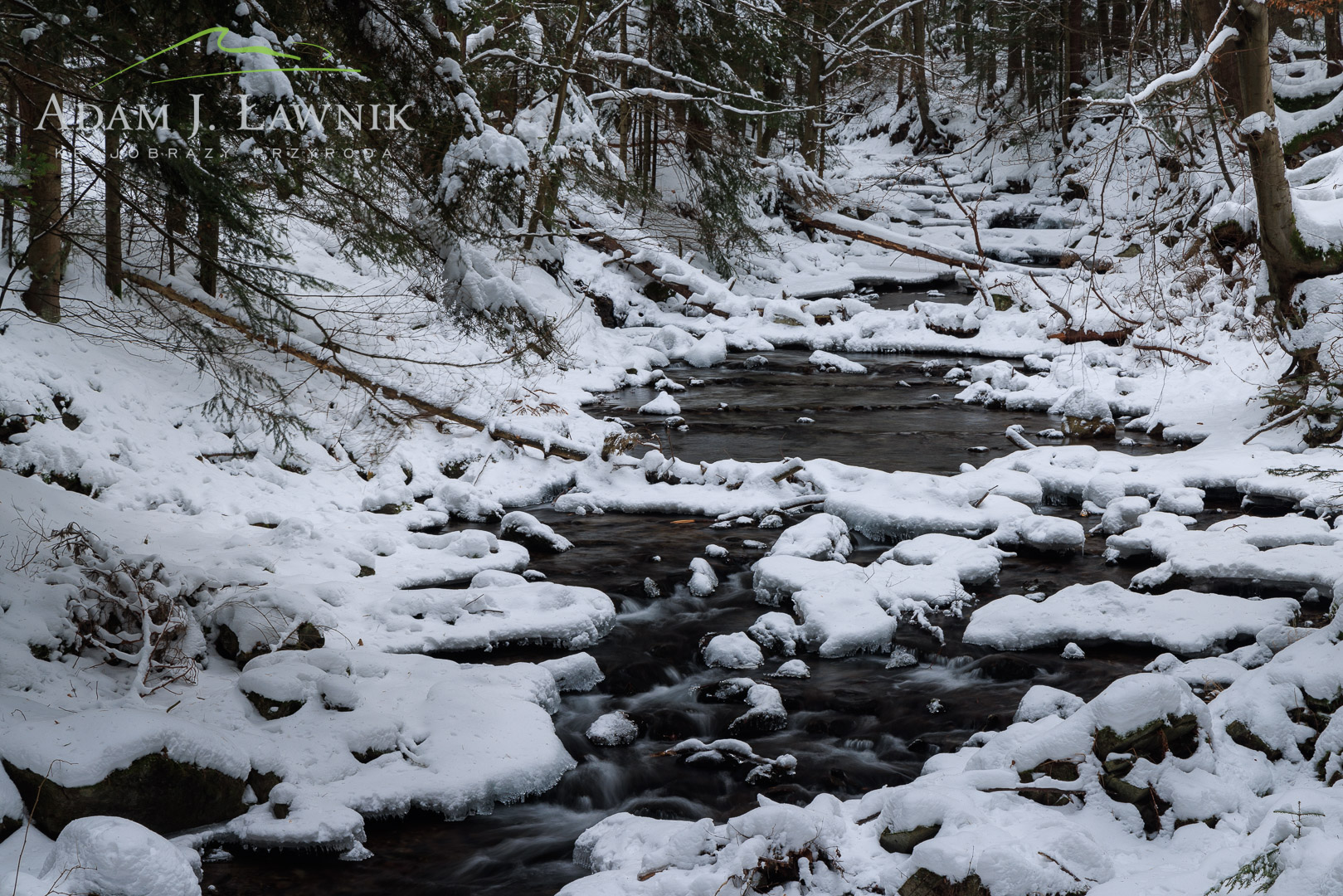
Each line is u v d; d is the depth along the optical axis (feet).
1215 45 36.45
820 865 14.96
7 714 17.40
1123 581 29.86
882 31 104.58
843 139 144.36
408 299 46.62
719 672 25.53
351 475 36.14
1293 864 12.30
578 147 64.75
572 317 62.34
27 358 31.71
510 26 58.65
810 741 21.95
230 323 34.71
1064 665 24.63
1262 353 46.93
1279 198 39.27
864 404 53.47
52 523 25.68
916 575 29.48
